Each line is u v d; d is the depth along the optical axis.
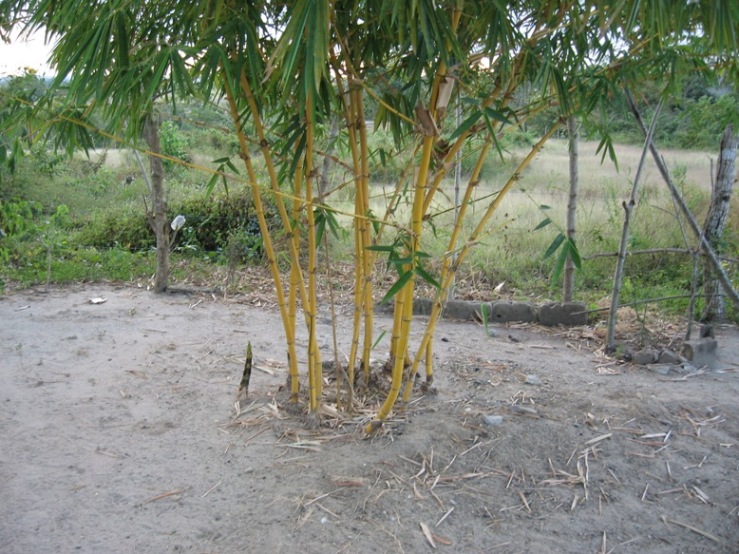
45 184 10.46
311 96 2.47
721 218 5.46
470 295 6.38
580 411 3.64
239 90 3.05
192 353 4.60
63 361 4.42
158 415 3.59
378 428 3.29
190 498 2.80
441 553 2.48
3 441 3.29
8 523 2.62
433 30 2.49
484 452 3.15
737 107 3.85
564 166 12.14
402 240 3.34
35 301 5.95
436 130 2.84
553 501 2.83
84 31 2.49
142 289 6.46
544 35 2.93
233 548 2.49
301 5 1.99
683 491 2.93
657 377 4.33
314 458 3.09
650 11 2.33
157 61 2.37
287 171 3.58
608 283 6.64
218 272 7.05
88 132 3.06
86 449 3.21
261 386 3.95
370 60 3.22
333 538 2.55
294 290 3.39
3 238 7.55
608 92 3.24
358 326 3.42
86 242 8.26
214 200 8.12
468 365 4.39
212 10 2.70
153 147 5.94
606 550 2.53
